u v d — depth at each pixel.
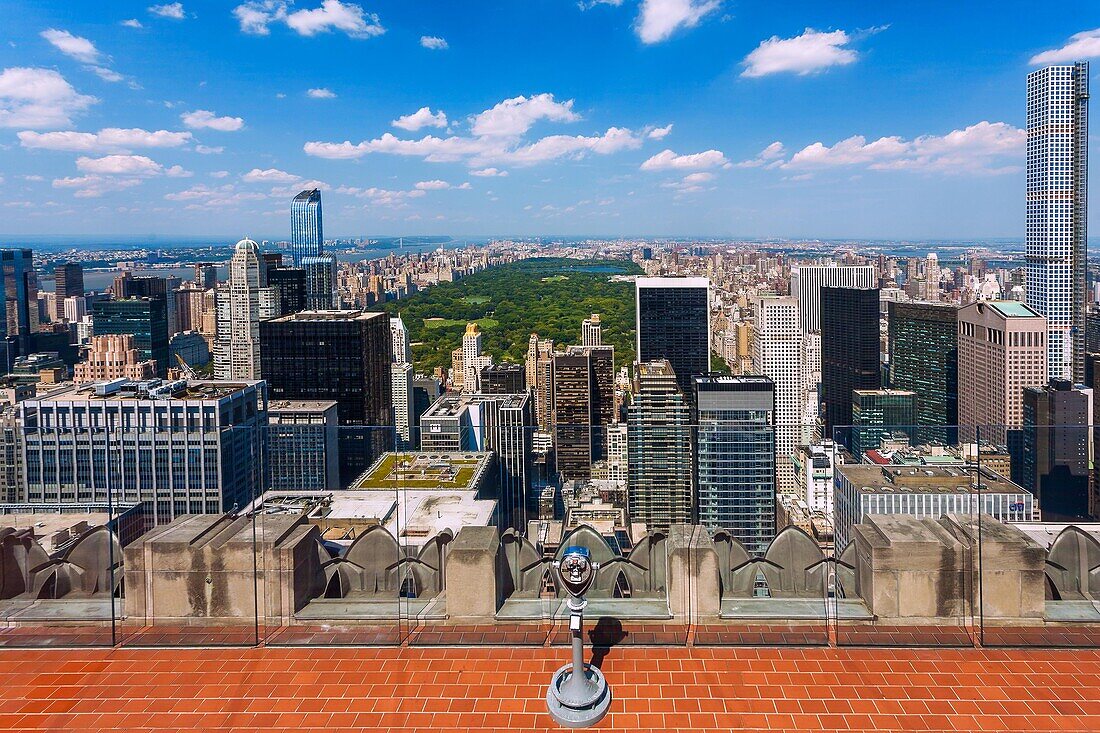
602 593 6.34
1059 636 5.62
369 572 6.43
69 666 5.48
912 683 5.13
